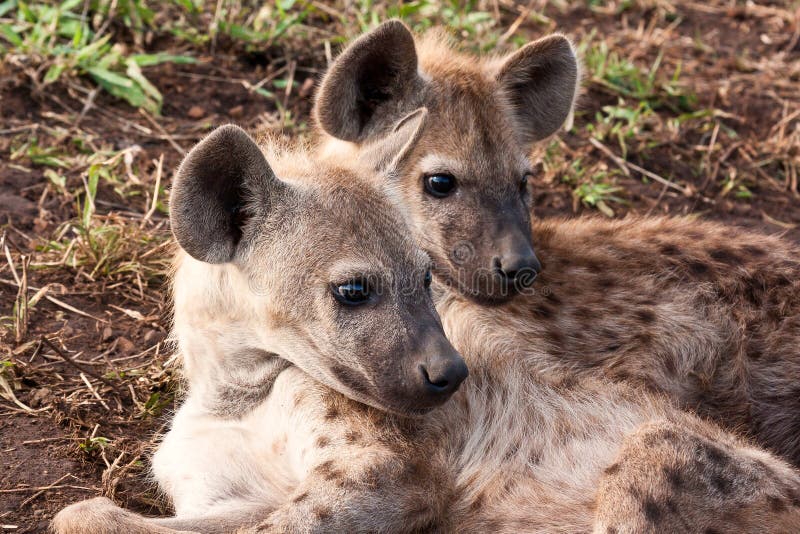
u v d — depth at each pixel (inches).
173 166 476.4
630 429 311.7
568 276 351.6
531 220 404.2
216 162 298.0
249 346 318.3
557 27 645.9
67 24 531.2
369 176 327.0
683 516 269.9
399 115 407.2
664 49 642.8
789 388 335.3
